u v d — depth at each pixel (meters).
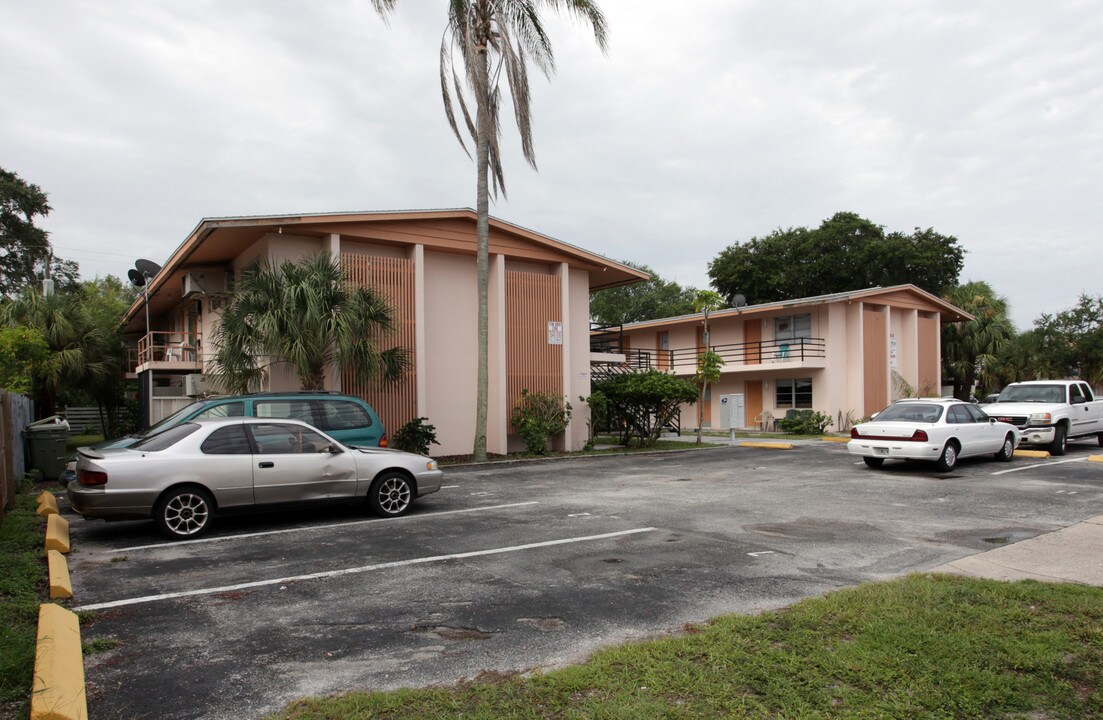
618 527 8.91
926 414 14.99
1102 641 4.59
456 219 18.33
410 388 17.36
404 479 9.80
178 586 6.30
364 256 16.86
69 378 23.83
